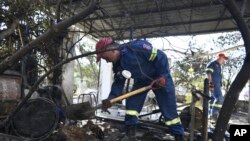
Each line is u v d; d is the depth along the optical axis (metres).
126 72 4.03
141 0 5.93
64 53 5.87
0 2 5.23
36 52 5.53
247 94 12.25
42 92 4.97
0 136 3.59
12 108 4.31
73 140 3.95
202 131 3.69
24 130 3.87
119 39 4.07
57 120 3.94
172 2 6.30
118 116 5.94
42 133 3.88
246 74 3.77
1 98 4.32
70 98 6.66
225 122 3.88
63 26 3.10
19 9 5.25
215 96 7.27
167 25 6.91
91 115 4.18
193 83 9.14
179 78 9.75
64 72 6.38
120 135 4.43
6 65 3.29
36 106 3.92
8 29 5.06
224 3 3.82
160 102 4.20
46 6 4.76
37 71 5.63
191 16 7.24
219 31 8.23
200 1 6.39
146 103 6.09
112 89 4.42
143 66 4.22
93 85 12.90
